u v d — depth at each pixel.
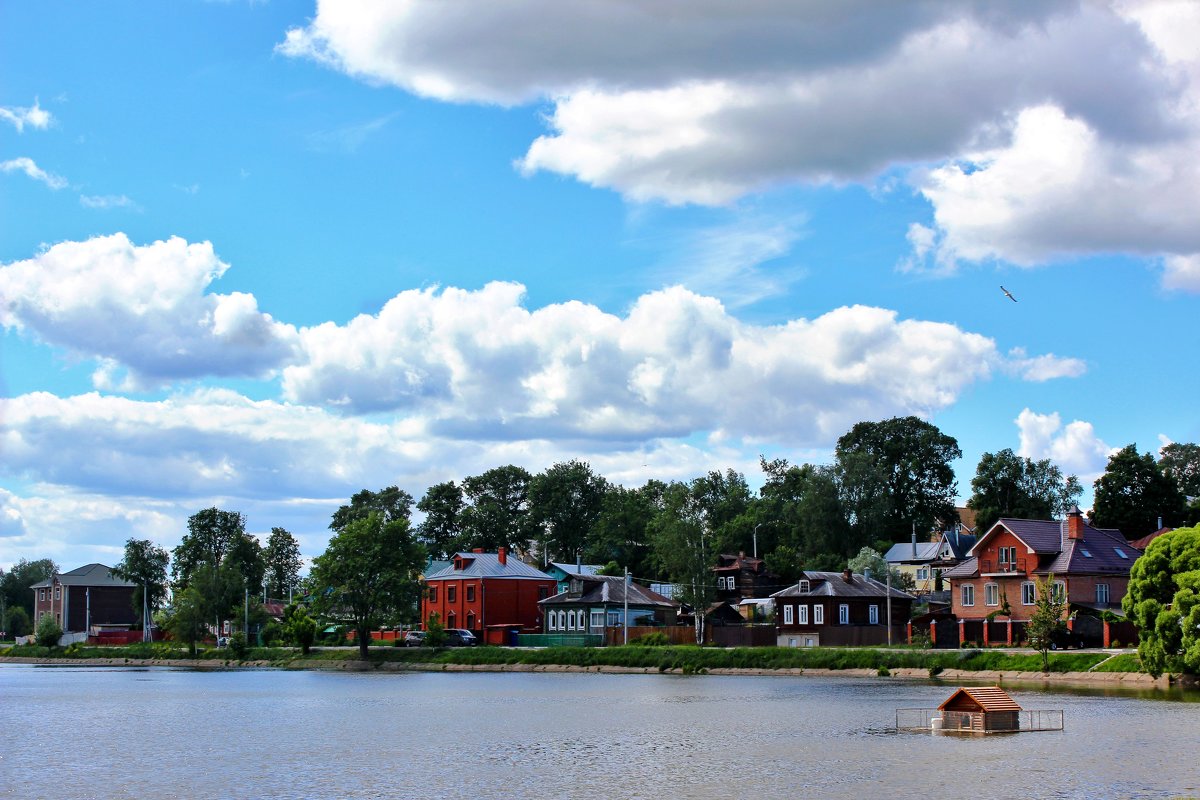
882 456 199.50
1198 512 163.88
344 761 59.16
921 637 121.62
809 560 179.38
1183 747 57.12
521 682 118.25
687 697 93.75
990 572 125.50
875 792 47.12
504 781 52.03
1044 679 98.50
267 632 184.25
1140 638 91.94
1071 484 186.00
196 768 57.50
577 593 166.75
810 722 72.44
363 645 155.00
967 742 60.81
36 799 49.41
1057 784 47.69
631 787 49.81
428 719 80.06
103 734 73.56
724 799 46.56
